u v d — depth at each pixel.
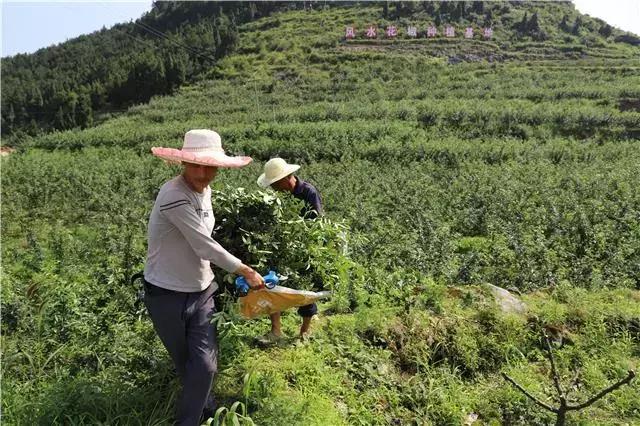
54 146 43.59
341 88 58.62
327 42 76.88
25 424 3.75
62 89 76.56
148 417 3.91
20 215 15.40
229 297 3.99
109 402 3.94
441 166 24.14
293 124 37.69
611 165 21.08
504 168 20.98
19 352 4.72
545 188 14.90
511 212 12.08
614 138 32.34
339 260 4.39
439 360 5.23
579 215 10.28
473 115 36.19
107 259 8.21
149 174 22.81
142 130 44.03
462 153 27.14
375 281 6.74
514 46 72.12
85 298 5.79
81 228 13.41
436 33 76.62
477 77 58.19
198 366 3.51
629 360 5.27
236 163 3.51
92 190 18.73
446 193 15.50
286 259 4.27
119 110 73.00
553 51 69.81
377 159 28.59
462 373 5.16
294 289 4.10
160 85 71.75
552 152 26.28
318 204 4.84
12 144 62.47
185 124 45.44
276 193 4.47
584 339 5.57
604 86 46.59
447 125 36.03
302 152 31.34
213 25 100.62
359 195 15.43
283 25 90.19
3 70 106.25
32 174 23.22
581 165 22.64
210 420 3.46
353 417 4.26
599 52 69.81
